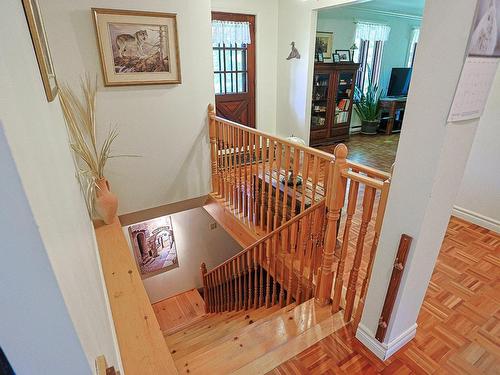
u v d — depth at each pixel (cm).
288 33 483
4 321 40
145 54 281
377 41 659
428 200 118
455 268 221
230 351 164
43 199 48
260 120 542
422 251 131
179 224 447
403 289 137
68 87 257
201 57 313
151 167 322
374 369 148
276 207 246
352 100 613
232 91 498
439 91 105
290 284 227
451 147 113
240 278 294
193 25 299
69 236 76
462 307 186
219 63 471
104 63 266
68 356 47
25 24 94
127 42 270
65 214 80
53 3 237
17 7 81
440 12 99
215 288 370
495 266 223
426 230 126
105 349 87
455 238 258
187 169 345
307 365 151
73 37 250
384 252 140
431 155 113
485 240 254
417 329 169
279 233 234
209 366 156
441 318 178
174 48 294
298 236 222
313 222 192
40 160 57
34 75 89
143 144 310
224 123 310
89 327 64
